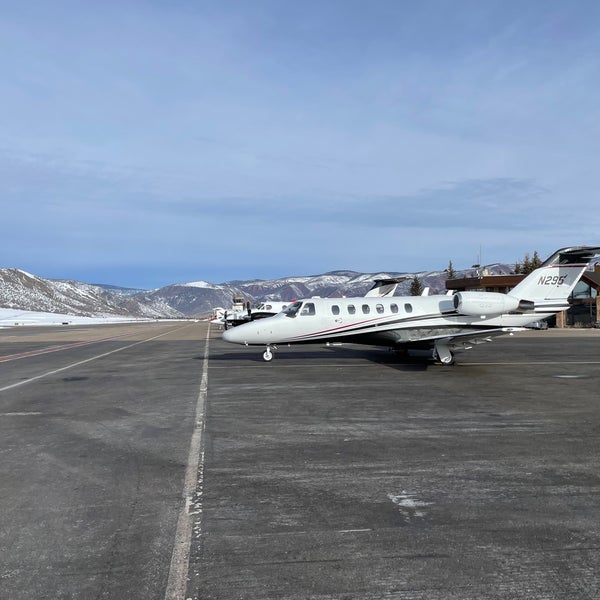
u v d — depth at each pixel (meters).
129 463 6.70
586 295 50.31
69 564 4.04
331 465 6.52
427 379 14.53
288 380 14.47
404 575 3.84
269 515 4.95
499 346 26.97
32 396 12.29
